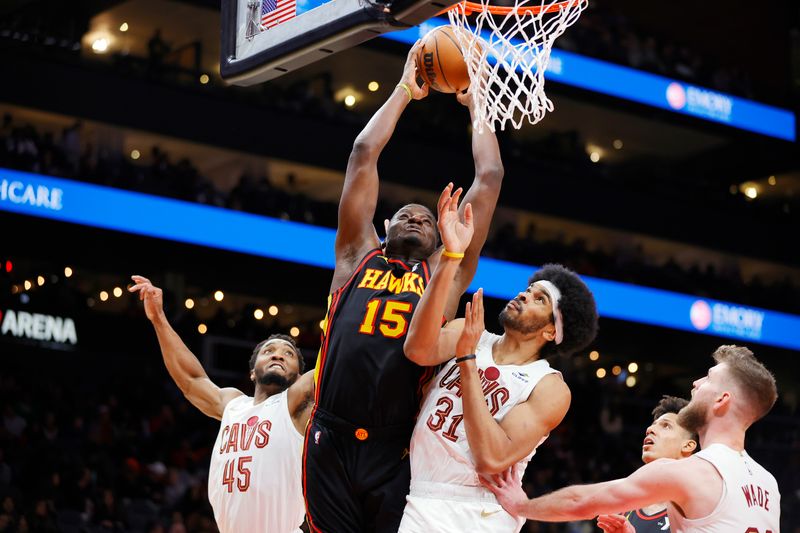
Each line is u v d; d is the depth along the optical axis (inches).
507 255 654.5
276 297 615.5
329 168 637.9
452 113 698.2
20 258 538.0
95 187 543.2
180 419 518.3
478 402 123.5
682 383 776.3
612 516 133.1
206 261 579.8
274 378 172.2
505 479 128.3
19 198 520.1
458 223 123.6
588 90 689.0
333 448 131.3
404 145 657.6
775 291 748.0
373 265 137.3
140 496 452.1
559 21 146.9
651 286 696.4
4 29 542.0
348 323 133.2
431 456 128.4
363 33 130.6
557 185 701.3
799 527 547.8
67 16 564.4
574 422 628.4
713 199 754.2
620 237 779.4
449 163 670.5
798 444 609.0
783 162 791.7
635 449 621.0
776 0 855.1
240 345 548.7
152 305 178.2
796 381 762.8
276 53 140.8
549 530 478.3
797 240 780.0
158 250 564.4
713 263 800.9
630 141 840.3
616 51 706.8
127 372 533.6
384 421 130.6
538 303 133.9
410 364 130.8
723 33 850.8
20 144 526.6
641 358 724.0
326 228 612.7
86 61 564.7
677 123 729.6
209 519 439.8
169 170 574.6
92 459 458.0
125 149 641.6
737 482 118.4
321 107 642.8
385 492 130.0
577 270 673.6
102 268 558.9
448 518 126.3
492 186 143.4
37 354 515.5
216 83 618.5
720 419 124.0
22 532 394.9
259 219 590.2
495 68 142.0
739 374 123.4
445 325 135.7
